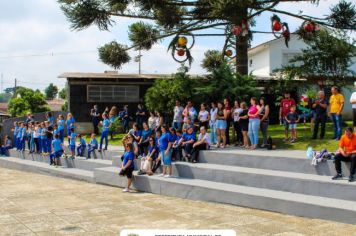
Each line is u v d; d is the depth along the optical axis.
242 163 11.78
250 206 9.73
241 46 17.92
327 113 13.77
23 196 12.12
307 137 13.80
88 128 22.48
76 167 16.83
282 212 9.15
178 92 17.69
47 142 19.16
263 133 13.23
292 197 9.29
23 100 43.34
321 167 10.10
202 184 11.02
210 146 13.86
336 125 12.65
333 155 10.08
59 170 16.39
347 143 9.38
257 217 8.91
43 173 17.45
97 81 22.34
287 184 9.94
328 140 12.76
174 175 12.52
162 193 11.72
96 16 17.88
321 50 19.20
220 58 23.08
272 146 12.79
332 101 12.70
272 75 23.22
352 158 9.20
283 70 20.09
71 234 8.07
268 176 10.31
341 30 18.81
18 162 19.42
